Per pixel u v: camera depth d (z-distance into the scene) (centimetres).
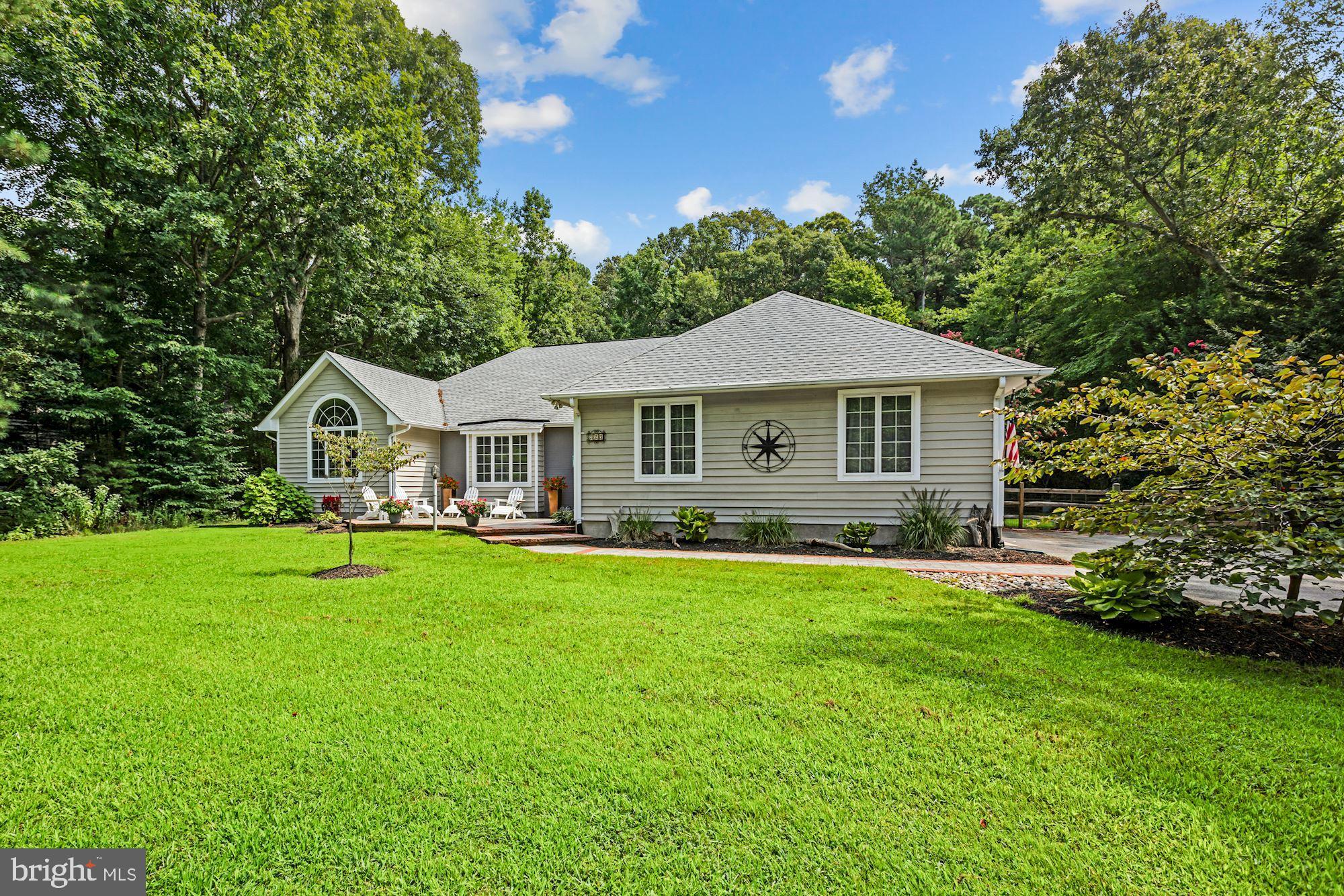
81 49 1517
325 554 985
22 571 829
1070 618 564
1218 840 231
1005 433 1008
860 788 268
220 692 383
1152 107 1797
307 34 1844
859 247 4622
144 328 1689
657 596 657
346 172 1877
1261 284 1550
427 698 373
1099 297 2134
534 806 256
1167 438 545
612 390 1155
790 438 1098
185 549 1055
